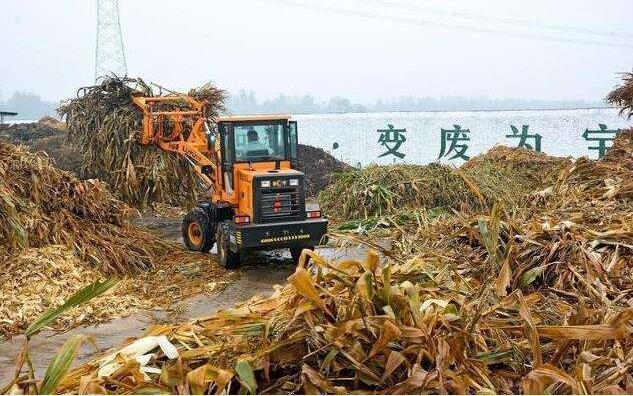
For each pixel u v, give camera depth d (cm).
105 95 1155
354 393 270
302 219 813
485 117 1902
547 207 822
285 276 788
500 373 303
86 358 506
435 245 640
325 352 293
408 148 1970
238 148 847
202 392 265
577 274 459
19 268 676
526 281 451
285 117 863
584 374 269
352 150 2025
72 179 875
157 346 317
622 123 1794
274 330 312
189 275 785
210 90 1161
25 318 597
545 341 331
